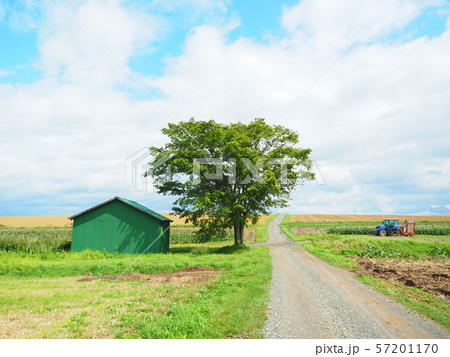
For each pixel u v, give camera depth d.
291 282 14.41
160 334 7.88
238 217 30.22
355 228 56.38
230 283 14.27
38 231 60.81
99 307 11.15
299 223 83.81
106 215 30.28
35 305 11.63
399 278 15.30
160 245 30.02
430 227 57.31
